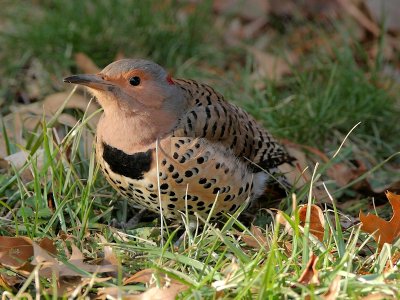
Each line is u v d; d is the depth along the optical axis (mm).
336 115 12117
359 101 12430
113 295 7359
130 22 13852
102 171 9234
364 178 10641
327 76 13078
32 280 7770
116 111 8727
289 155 10609
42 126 10062
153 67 8773
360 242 8844
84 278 7652
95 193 9734
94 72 12984
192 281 7504
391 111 12500
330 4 15461
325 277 7410
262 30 15102
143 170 8734
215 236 8516
